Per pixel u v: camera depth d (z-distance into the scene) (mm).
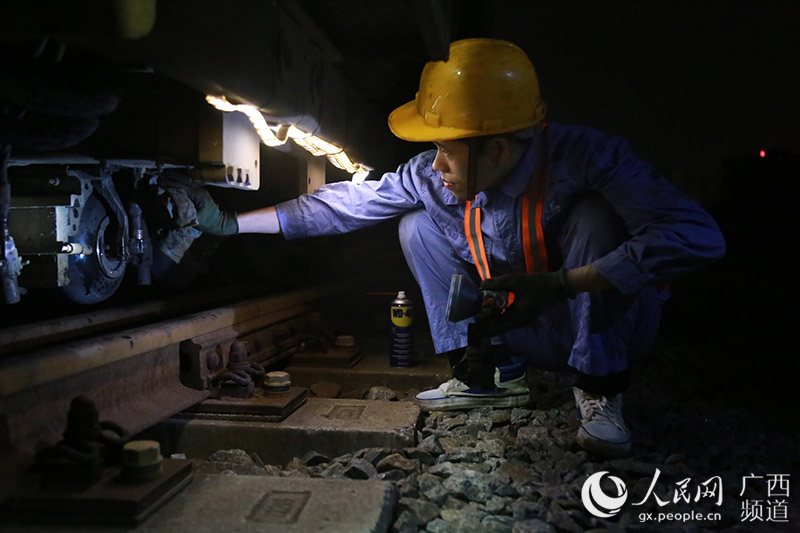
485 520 2047
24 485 1768
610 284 2381
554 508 2156
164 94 2258
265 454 2586
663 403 3607
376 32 2512
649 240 2371
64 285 2461
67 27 1331
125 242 2662
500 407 3207
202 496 1916
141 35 1350
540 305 2449
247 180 2570
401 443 2557
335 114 2973
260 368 2900
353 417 2725
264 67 1948
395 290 5789
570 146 2617
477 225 2826
